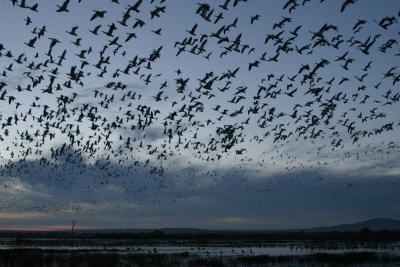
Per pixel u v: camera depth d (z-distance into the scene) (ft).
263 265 150.20
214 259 165.99
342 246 289.33
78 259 151.33
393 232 578.25
